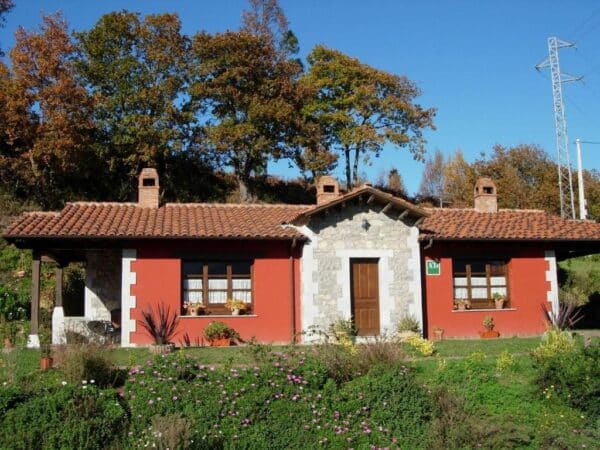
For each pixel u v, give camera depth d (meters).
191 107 34.72
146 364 10.77
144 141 31.86
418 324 18.47
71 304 22.02
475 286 20.14
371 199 18.58
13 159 29.09
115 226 17.55
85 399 9.41
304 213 17.77
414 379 11.03
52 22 29.30
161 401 9.79
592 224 21.48
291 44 46.72
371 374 11.11
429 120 39.31
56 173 30.44
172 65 34.03
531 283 20.28
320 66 38.66
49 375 11.02
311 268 18.11
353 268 18.70
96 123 31.33
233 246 18.30
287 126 34.62
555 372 11.44
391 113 38.31
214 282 18.31
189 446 8.80
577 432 10.18
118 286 20.14
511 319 19.89
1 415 8.96
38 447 8.55
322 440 9.57
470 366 12.29
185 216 19.36
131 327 17.31
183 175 36.41
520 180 45.94
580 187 35.47
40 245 16.84
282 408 10.02
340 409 10.23
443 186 57.06
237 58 34.31
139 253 17.66
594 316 24.50
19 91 27.98
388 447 9.61
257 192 37.69
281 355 11.70
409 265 18.83
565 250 21.52
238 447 9.31
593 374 11.02
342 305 18.16
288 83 35.59
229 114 34.69
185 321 17.64
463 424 10.00
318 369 11.00
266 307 18.22
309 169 35.19
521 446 9.72
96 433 8.89
